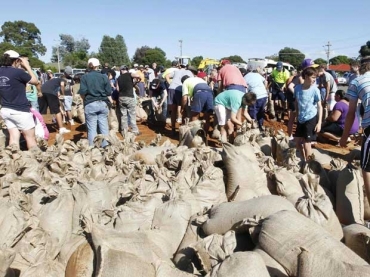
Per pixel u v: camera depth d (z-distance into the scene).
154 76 19.55
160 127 12.73
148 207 4.03
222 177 4.73
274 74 13.81
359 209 4.46
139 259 2.90
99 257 2.85
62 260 3.34
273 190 4.73
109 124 11.37
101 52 93.12
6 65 6.95
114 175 5.40
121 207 4.07
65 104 13.05
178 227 3.79
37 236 3.39
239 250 3.16
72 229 4.04
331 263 2.57
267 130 7.41
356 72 10.28
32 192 4.91
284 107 13.88
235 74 8.63
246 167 4.64
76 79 13.93
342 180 4.60
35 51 101.38
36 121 8.18
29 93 10.89
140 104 13.93
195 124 7.89
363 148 4.29
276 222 2.98
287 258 2.83
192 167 5.09
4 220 3.62
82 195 4.20
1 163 5.54
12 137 7.14
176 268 3.12
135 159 6.19
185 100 10.03
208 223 3.64
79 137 11.38
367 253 3.16
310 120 6.64
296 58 84.56
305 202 3.48
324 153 7.23
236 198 4.46
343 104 9.70
